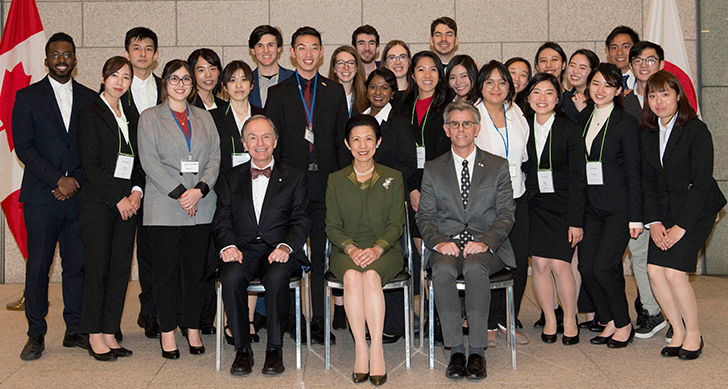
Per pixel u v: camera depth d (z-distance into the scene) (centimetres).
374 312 296
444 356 334
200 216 326
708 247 571
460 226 330
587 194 349
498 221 322
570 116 394
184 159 322
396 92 414
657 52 397
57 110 345
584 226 352
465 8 566
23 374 304
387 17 566
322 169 375
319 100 379
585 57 409
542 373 302
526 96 364
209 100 396
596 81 342
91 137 319
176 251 324
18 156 337
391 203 331
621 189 340
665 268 323
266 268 311
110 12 556
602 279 340
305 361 327
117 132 329
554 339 359
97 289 322
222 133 362
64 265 357
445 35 448
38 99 340
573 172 342
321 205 376
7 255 561
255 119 329
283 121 376
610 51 464
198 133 329
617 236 338
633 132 335
